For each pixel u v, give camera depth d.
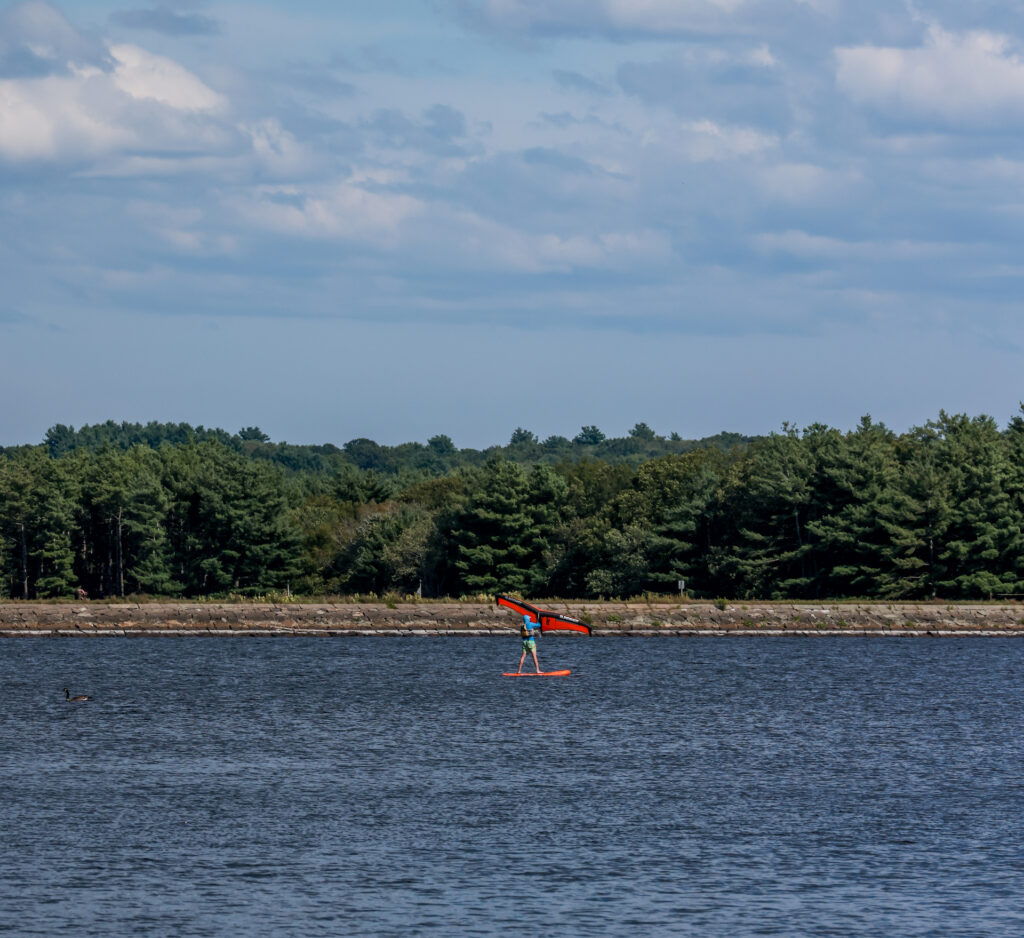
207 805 71.31
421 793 75.12
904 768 84.56
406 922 51.44
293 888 55.81
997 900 54.56
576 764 85.44
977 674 153.00
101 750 90.19
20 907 52.78
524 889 55.91
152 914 52.19
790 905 53.88
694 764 85.75
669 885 56.56
